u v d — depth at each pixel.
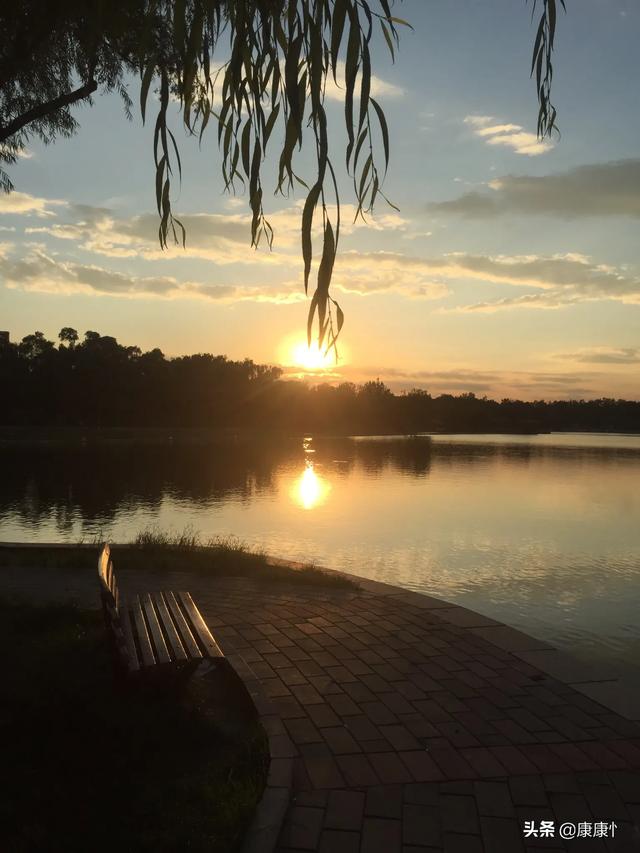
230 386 96.88
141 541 9.77
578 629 7.68
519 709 4.24
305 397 106.31
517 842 2.89
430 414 128.50
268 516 17.38
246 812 2.99
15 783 3.13
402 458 45.56
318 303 1.78
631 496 23.20
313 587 7.42
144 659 3.82
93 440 70.38
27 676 4.39
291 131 1.97
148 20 2.35
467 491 24.56
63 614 5.89
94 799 3.04
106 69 6.02
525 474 33.09
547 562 11.70
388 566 11.30
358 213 2.04
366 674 4.80
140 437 77.88
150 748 3.57
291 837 2.90
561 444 78.62
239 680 4.53
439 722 4.04
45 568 8.17
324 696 4.40
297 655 5.19
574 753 3.67
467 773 3.44
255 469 34.19
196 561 8.67
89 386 82.50
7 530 14.97
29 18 4.57
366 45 1.97
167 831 2.82
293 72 1.97
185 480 27.77
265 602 6.75
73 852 2.67
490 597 9.24
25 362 82.50
